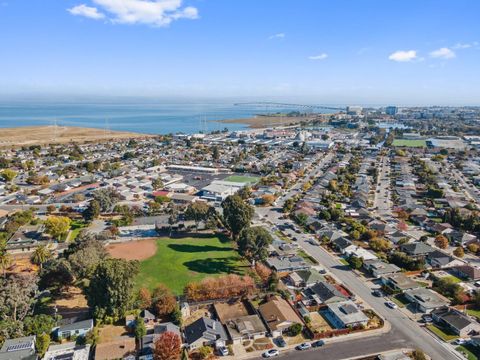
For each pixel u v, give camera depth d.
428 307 77.94
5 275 90.44
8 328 64.06
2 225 125.88
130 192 168.50
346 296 83.25
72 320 71.62
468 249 110.06
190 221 131.25
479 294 79.75
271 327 71.12
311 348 66.62
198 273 95.38
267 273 90.88
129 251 109.00
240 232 111.38
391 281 89.00
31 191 167.38
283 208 148.50
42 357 62.88
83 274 84.38
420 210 144.62
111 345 64.94
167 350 60.72
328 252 109.69
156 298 76.88
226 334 69.62
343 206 155.62
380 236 120.19
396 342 68.25
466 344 67.75
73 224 130.12
